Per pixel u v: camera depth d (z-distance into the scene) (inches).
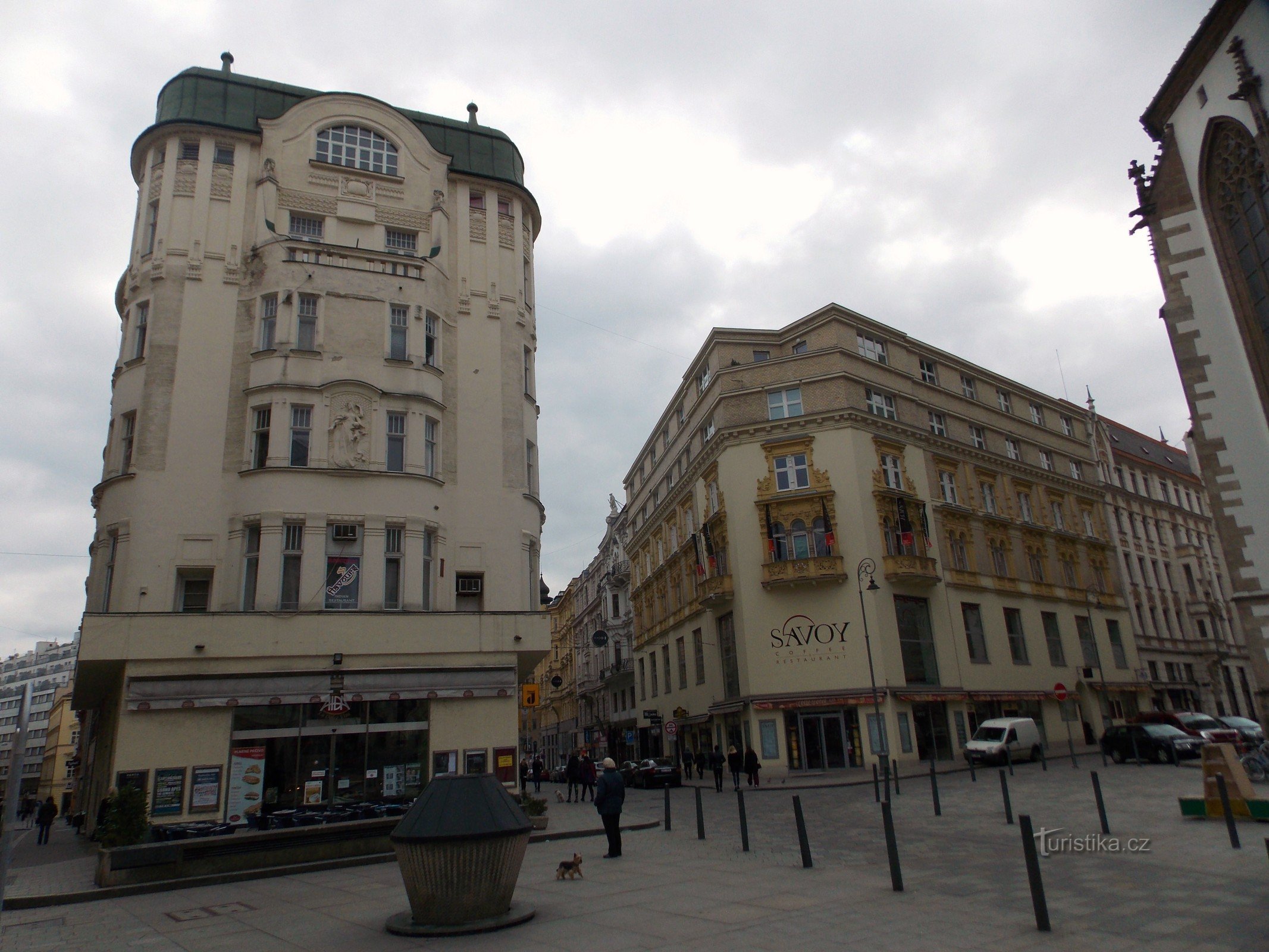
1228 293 745.6
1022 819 315.9
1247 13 699.4
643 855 545.3
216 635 791.1
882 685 1331.2
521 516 1010.1
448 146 1139.9
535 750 3211.1
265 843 545.3
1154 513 2322.8
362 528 885.2
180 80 1019.3
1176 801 665.0
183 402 901.2
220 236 965.2
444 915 348.5
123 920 410.0
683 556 1829.5
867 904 357.7
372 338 950.4
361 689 812.0
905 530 1453.0
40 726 4047.7
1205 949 270.8
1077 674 1764.3
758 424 1509.6
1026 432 1936.5
